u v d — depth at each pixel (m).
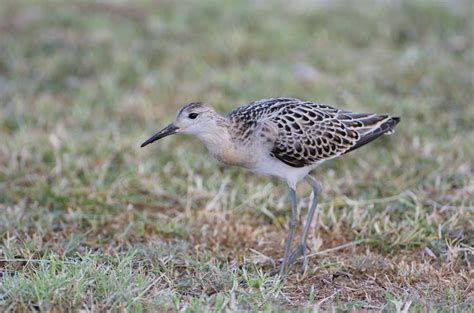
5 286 12.79
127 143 19.39
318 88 22.20
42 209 16.70
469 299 13.01
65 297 12.55
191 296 13.11
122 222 16.44
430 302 13.05
